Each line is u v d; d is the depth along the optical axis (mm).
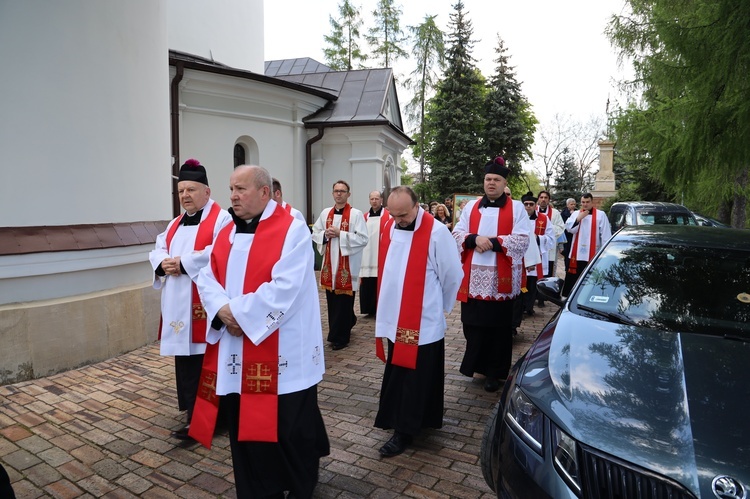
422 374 3570
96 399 4547
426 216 3695
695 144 8570
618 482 1949
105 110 5590
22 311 4875
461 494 3123
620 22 9602
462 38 30531
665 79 8641
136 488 3191
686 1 8734
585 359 2568
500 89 31094
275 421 2688
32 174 4984
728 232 3812
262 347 2711
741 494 1768
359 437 3881
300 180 12312
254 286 2721
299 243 2787
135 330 5938
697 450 1921
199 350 3771
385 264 3777
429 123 30750
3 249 4746
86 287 5480
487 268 4719
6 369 4809
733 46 7301
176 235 3990
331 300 6375
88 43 5379
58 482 3248
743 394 2182
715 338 2664
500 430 2553
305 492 2832
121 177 5832
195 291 3789
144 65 6188
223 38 12234
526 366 2744
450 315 8453
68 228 5270
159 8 6547
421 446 3742
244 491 2777
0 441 3775
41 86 5008
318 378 2895
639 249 3582
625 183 27578
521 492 2213
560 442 2152
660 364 2441
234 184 2748
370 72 14367
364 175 12570
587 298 3227
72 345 5242
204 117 10297
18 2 4828
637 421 2098
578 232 9289
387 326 3711
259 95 11047
